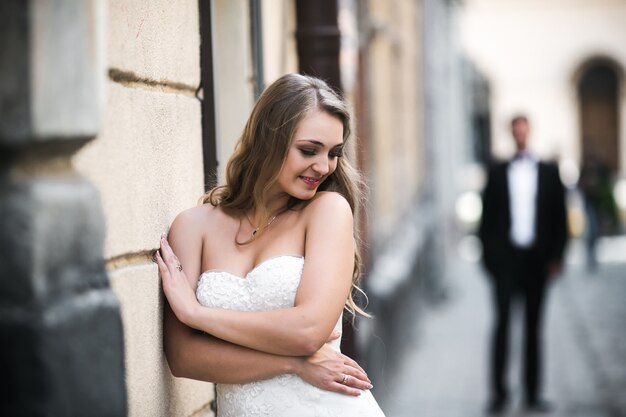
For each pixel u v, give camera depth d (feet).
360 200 11.51
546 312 48.29
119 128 9.18
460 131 78.95
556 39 107.45
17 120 6.38
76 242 7.11
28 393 6.51
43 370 6.52
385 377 30.68
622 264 66.18
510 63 107.96
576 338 41.09
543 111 107.96
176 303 9.98
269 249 10.19
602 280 59.06
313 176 10.09
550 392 31.24
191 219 10.59
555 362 36.14
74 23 6.94
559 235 28.45
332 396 10.01
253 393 10.02
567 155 107.34
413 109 51.01
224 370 9.96
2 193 6.57
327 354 10.07
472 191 95.81
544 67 107.65
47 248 6.67
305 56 18.81
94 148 8.47
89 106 7.20
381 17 36.22
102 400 7.24
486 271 28.94
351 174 10.87
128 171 9.43
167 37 10.84
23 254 6.53
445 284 55.88
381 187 35.78
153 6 10.29
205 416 12.50
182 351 10.10
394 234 39.93
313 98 10.03
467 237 85.56
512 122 28.58
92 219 7.38
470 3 107.14
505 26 107.86
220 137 14.80
